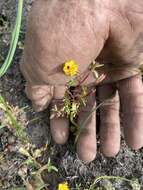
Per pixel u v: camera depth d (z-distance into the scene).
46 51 0.18
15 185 0.23
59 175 0.23
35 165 0.22
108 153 0.22
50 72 0.18
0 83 0.24
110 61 0.21
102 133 0.22
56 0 0.17
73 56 0.18
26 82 0.22
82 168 0.23
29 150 0.23
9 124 0.22
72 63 0.18
